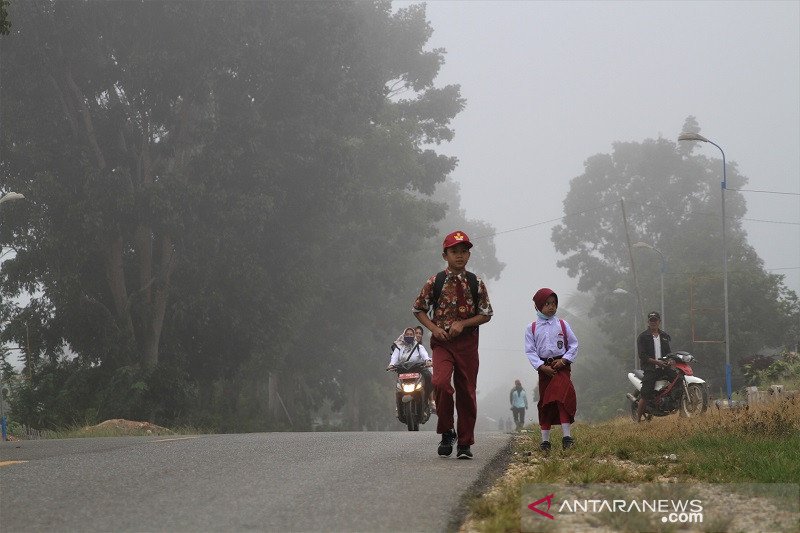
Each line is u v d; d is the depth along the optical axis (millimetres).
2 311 46969
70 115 46750
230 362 51844
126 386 44812
